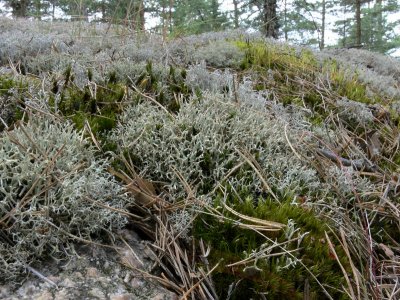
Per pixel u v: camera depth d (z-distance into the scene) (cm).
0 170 155
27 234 149
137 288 155
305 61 493
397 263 198
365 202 231
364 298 170
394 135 340
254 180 205
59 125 205
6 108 224
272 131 240
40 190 157
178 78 320
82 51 384
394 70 733
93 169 182
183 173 202
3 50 351
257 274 161
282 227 179
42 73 310
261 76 399
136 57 386
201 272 161
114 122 235
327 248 179
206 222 182
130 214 176
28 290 142
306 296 159
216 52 428
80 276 152
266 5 858
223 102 245
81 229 164
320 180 243
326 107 364
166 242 174
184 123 221
